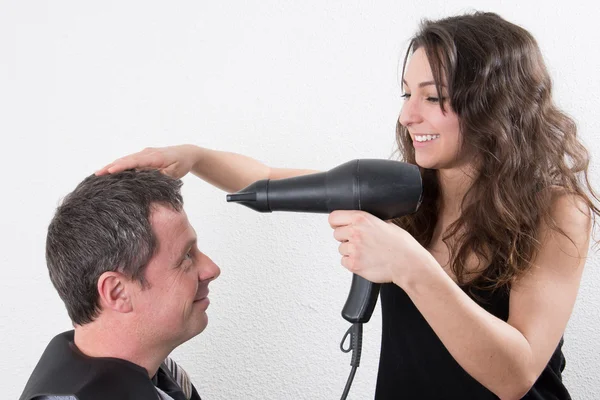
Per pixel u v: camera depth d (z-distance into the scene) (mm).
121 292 702
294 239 1394
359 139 1379
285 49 1319
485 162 899
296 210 796
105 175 730
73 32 1237
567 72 1395
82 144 1275
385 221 789
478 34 854
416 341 954
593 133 1420
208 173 1062
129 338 724
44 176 1270
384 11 1336
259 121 1336
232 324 1404
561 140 931
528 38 884
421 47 874
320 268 1419
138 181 715
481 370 751
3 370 1314
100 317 716
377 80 1361
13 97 1234
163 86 1288
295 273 1409
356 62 1348
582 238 852
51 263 711
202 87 1304
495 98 855
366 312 829
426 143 901
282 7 1304
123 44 1260
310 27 1320
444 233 990
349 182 755
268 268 1396
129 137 1292
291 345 1439
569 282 834
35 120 1249
